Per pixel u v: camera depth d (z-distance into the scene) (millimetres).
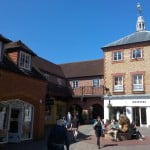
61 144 6930
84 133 22156
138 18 33469
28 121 17484
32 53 18688
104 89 31422
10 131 16266
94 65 36156
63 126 7109
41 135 18250
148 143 16750
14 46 17203
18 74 16062
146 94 28656
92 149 14578
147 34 31531
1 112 15414
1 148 13656
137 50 30156
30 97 17266
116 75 30859
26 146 14680
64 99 34031
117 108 30219
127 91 29875
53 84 31516
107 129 19469
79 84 34938
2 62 15656
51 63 36594
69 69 37469
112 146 15555
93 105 33781
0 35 15664
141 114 28734
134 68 29922
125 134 18484
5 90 14977
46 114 29656
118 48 31359
